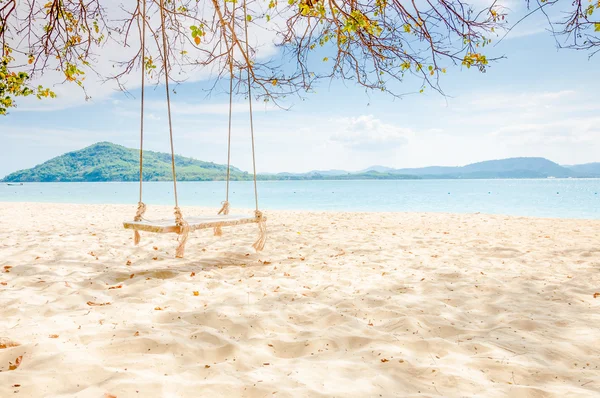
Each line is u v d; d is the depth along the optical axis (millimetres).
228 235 8602
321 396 2125
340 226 10570
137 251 6531
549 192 53594
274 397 2107
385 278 4914
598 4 2824
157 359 2566
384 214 14891
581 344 2863
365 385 2270
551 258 5980
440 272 5145
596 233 8859
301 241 7832
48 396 2053
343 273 5199
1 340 2688
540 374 2432
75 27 4066
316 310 3680
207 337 2998
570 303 3871
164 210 17016
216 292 4301
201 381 2295
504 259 6047
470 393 2211
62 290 4203
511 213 22500
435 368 2475
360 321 3395
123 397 2045
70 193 55969
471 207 27375
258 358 2676
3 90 5777
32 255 5871
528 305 3838
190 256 6293
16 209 16406
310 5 3104
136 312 3533
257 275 5109
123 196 46844
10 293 4047
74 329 3031
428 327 3305
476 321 3500
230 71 4297
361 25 3232
